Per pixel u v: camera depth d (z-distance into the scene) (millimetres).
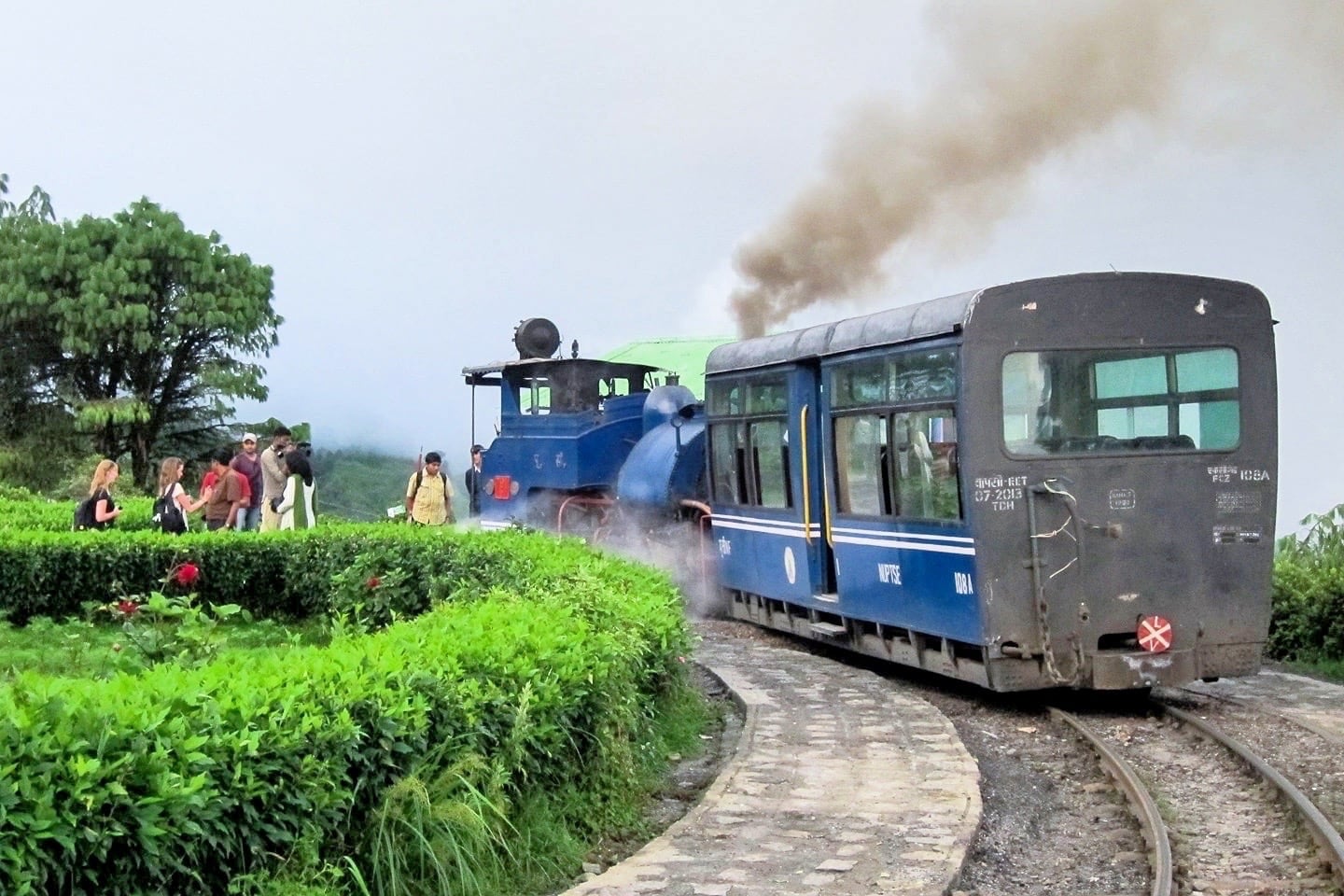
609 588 10617
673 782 9750
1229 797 9383
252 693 5844
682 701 11594
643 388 23391
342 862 6008
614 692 8539
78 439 35750
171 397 36781
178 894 5195
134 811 4945
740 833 8000
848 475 14531
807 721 11391
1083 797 9539
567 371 22484
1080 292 12188
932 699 13445
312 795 5801
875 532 13898
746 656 15383
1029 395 12062
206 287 36219
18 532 15516
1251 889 7336
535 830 7348
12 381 35875
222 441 37031
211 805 5262
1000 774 10227
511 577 11812
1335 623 15039
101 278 34531
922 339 12727
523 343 23984
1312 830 8172
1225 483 12383
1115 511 12125
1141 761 10469
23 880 4520
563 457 22047
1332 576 15367
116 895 4910
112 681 5949
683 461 19812
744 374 17422
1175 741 11117
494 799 6934
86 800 4781
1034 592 11977
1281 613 15680
